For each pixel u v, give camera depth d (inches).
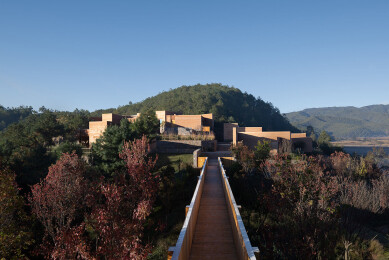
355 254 412.2
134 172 502.9
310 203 398.0
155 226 616.1
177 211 701.9
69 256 359.6
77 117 2696.9
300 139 2453.2
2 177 602.5
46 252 570.9
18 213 631.2
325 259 356.2
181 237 240.1
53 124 2134.6
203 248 303.0
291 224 402.0
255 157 922.7
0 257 535.8
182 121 2466.8
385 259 405.1
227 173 890.7
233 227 338.0
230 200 393.7
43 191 669.3
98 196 428.5
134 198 465.7
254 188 685.9
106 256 340.2
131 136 1220.5
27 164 1268.5
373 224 575.2
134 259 326.3
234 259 275.0
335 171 884.6
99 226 357.4
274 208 463.2
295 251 355.3
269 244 379.6
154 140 1473.9
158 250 476.7
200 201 518.6
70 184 684.1
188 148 1514.5
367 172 916.0
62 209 656.4
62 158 752.3
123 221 357.7
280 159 495.5
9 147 1539.1
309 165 460.8
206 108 6294.3
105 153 1135.0
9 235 545.0
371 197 622.5
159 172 845.8
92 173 846.5
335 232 423.8
